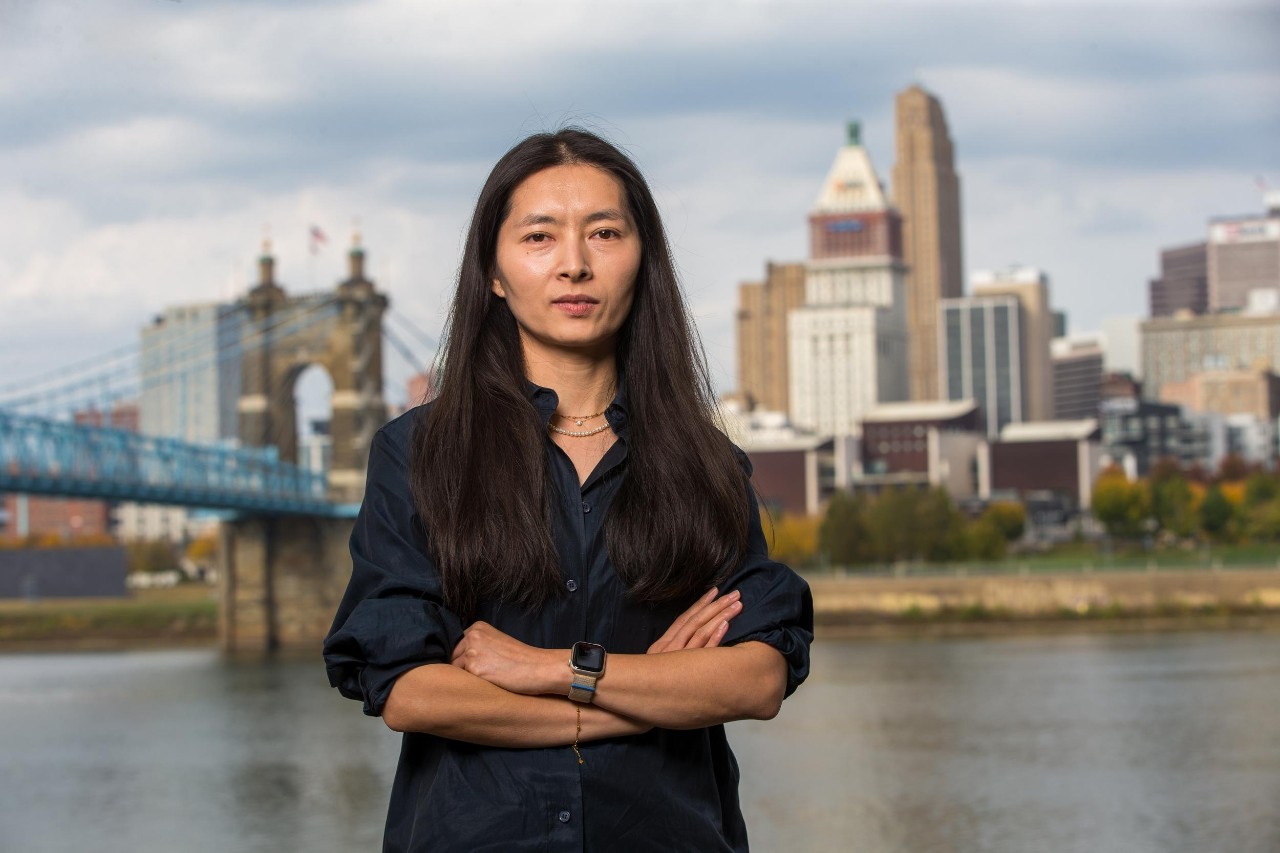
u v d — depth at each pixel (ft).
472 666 9.22
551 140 10.25
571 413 10.15
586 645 9.20
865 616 263.90
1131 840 80.89
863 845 79.92
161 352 318.24
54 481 216.54
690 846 9.46
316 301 314.14
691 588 9.72
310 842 85.51
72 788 107.45
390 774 109.40
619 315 9.98
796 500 477.36
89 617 319.47
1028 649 209.15
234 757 121.19
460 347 9.97
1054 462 491.72
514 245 9.97
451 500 9.43
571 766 9.19
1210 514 375.04
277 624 282.97
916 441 501.97
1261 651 195.83
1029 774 102.27
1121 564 317.63
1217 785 97.35
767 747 115.55
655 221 10.34
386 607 9.31
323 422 377.09
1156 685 156.46
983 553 330.13
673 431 9.88
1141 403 612.29
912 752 112.37
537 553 9.36
